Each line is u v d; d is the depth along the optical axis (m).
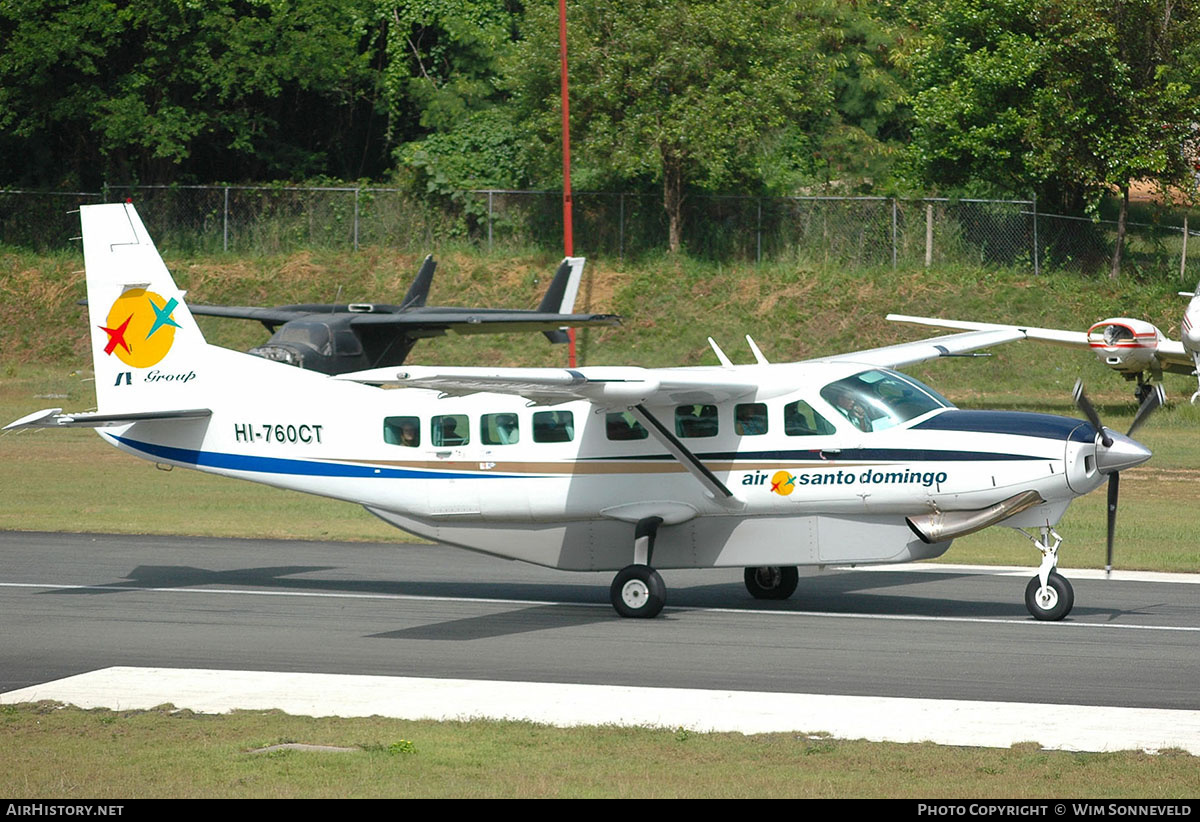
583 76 149.62
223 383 57.81
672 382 48.41
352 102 185.38
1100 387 136.25
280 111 186.25
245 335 154.12
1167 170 144.12
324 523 79.44
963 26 150.50
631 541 52.66
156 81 170.12
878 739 32.25
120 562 64.50
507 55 176.62
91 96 165.00
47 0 165.00
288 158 183.50
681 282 154.00
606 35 151.75
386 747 31.45
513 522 53.78
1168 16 142.12
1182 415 121.56
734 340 146.75
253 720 34.41
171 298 58.38
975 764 29.81
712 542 51.97
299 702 36.75
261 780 28.80
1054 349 141.25
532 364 146.62
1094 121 141.88
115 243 58.94
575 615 51.50
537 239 162.62
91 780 28.97
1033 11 144.88
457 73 182.38
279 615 51.25
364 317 118.19
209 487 95.50
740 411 50.97
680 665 41.69
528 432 52.97
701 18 148.38
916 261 153.38
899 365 59.56
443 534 55.12
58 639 46.38
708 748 31.34
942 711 35.22
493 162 168.00
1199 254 154.38
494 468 53.25
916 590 56.97
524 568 64.50
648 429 50.00
